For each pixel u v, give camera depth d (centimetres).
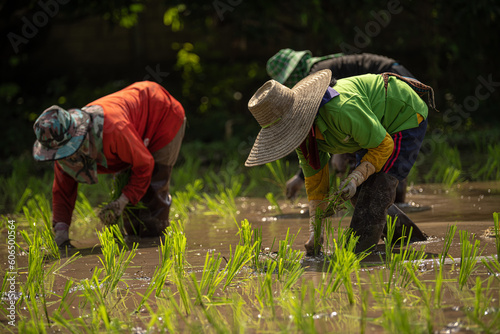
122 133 748
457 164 1358
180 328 426
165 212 835
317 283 518
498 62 2255
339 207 610
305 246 619
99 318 437
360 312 433
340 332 398
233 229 853
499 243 539
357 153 664
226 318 441
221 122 2439
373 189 617
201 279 545
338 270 486
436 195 1071
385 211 617
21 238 856
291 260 577
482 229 709
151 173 781
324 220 648
